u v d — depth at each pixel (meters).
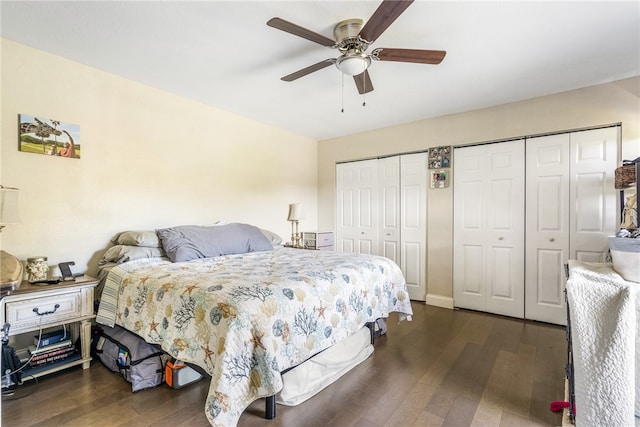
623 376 1.27
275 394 1.53
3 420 1.54
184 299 1.63
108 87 2.54
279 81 2.70
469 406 1.68
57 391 1.79
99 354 2.14
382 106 3.29
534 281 3.04
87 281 2.08
